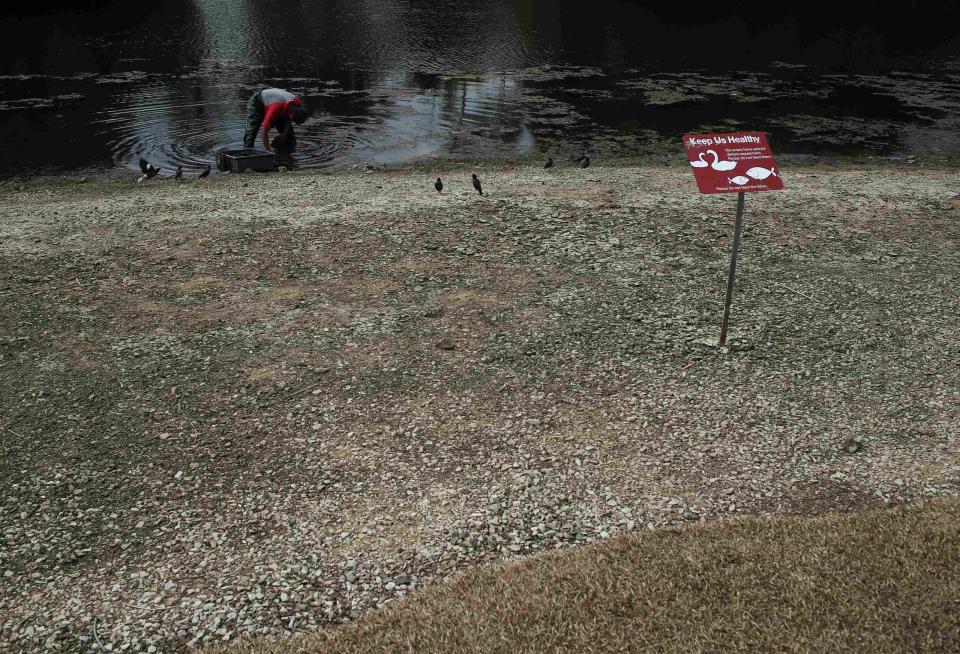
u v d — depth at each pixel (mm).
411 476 5477
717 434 5895
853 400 6395
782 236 10422
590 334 7570
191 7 40062
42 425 6246
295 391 6645
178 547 4895
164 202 12148
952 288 8711
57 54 26578
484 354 7195
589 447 5738
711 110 20141
